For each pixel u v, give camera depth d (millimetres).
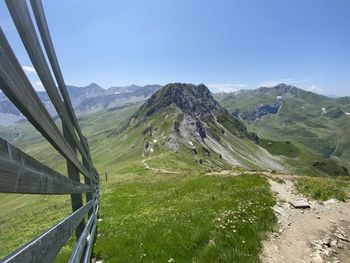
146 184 46219
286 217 18562
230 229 14414
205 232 14180
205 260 11906
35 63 4426
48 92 5578
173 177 55156
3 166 2684
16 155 3102
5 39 2971
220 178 34938
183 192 31547
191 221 16719
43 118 4668
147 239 14773
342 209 22203
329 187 27500
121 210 26078
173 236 14531
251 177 32438
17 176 3064
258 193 23219
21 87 3473
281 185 29828
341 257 13797
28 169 3469
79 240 8797
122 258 12922
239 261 11680
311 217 19531
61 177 6000
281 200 22625
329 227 17797
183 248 13227
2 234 28953
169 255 12750
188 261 12117
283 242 14508
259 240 13852
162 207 24734
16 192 3076
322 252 14031
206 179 36000
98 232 17766
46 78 5246
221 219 15898
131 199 32906
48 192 4621
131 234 16047
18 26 3525
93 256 13531
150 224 17859
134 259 12641
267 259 12516
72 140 9625
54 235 4684
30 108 3869
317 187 27609
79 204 10039
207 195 26469
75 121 10453
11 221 41469
